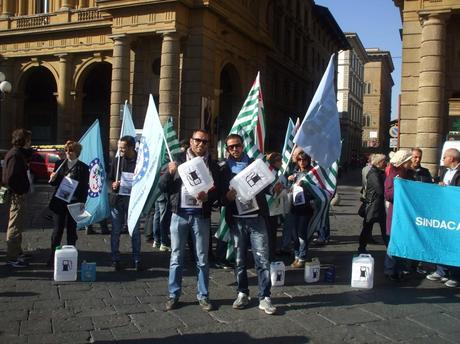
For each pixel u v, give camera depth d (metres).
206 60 26.62
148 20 25.92
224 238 7.71
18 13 34.44
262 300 6.10
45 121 37.31
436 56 18.77
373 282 7.67
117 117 26.92
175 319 5.72
